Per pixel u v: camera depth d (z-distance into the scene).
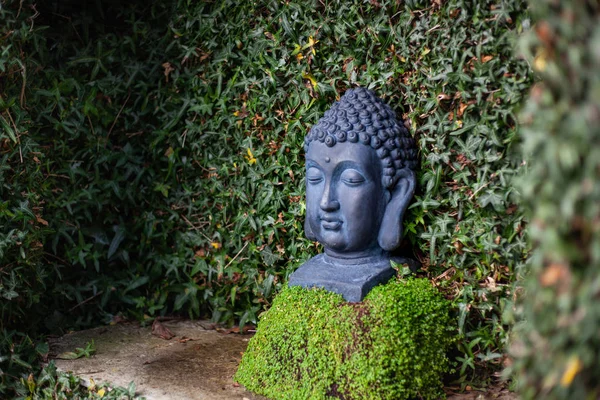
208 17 4.19
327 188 3.45
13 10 3.76
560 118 1.96
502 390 3.27
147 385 3.41
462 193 3.32
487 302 3.26
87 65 4.39
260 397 3.32
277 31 3.93
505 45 3.12
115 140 4.52
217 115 4.21
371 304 3.21
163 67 4.41
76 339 4.06
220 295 4.31
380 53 3.60
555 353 2.04
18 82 3.85
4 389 3.62
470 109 3.24
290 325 3.35
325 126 3.45
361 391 3.08
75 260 4.25
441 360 3.23
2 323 3.70
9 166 3.66
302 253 3.94
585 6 1.97
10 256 3.70
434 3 3.33
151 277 4.44
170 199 4.43
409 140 3.45
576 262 1.98
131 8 4.45
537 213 2.04
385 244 3.43
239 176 4.16
